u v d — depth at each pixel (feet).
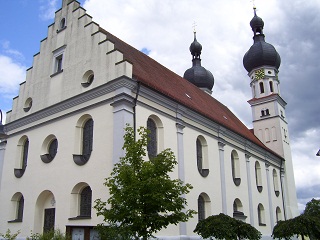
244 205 105.40
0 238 82.64
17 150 88.07
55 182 75.25
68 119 77.00
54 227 71.92
